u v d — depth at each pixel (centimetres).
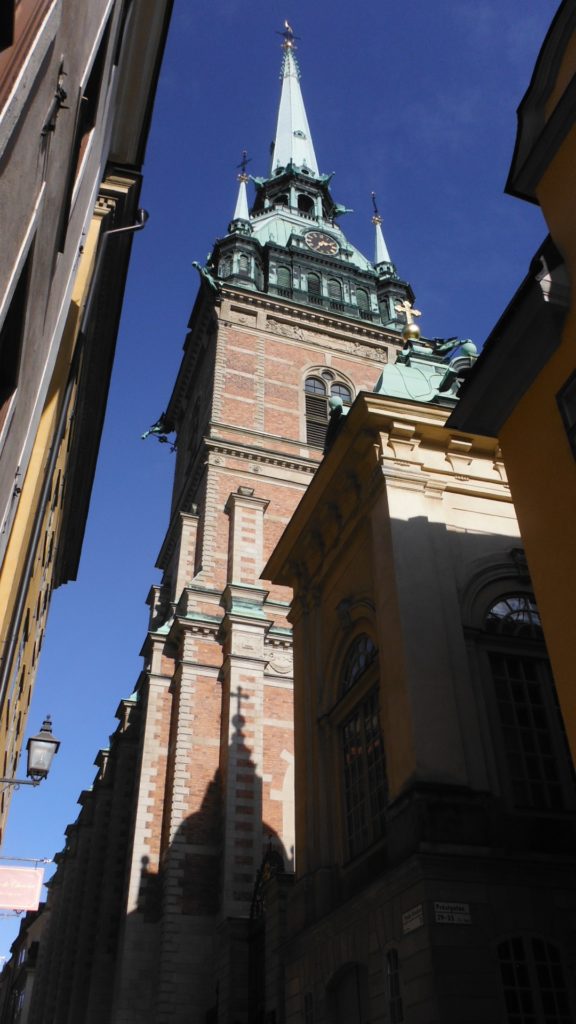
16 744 1803
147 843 2812
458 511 1614
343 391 4400
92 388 1953
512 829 1270
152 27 1410
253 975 2116
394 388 1730
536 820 1292
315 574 1906
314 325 4556
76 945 3522
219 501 3647
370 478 1650
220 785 2770
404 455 1625
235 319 4406
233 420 3981
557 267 1059
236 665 2934
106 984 2950
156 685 3183
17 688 1386
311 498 1858
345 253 5319
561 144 1097
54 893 4509
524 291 1076
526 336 1103
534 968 1116
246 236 4944
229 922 2325
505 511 1648
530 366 1116
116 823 3341
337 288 4988
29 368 674
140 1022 2459
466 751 1314
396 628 1421
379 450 1614
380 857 1366
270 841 2667
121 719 3756
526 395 1130
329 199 6119
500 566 1568
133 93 1484
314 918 1509
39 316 698
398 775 1306
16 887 1424
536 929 1146
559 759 1374
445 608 1456
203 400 4366
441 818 1221
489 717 1377
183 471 4556
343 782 1602
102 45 988
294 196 5966
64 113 689
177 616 3172
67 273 936
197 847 2652
